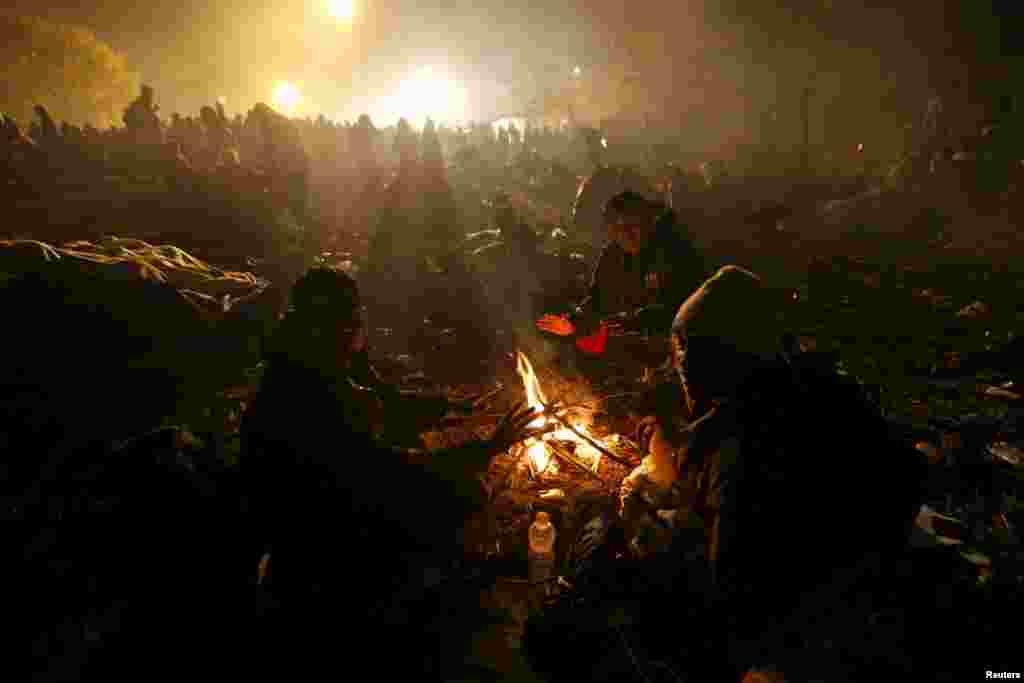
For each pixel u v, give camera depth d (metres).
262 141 13.15
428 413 3.48
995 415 4.32
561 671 2.39
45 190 9.58
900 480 2.13
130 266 5.66
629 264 4.85
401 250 8.12
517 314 6.73
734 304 2.32
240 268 8.00
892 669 2.41
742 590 2.10
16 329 4.88
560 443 3.95
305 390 2.46
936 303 7.25
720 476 2.18
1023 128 14.32
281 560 2.59
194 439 3.17
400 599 2.64
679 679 2.20
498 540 3.20
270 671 2.40
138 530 2.74
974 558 2.90
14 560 2.76
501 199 10.02
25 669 2.38
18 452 3.91
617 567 2.57
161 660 2.43
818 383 2.20
